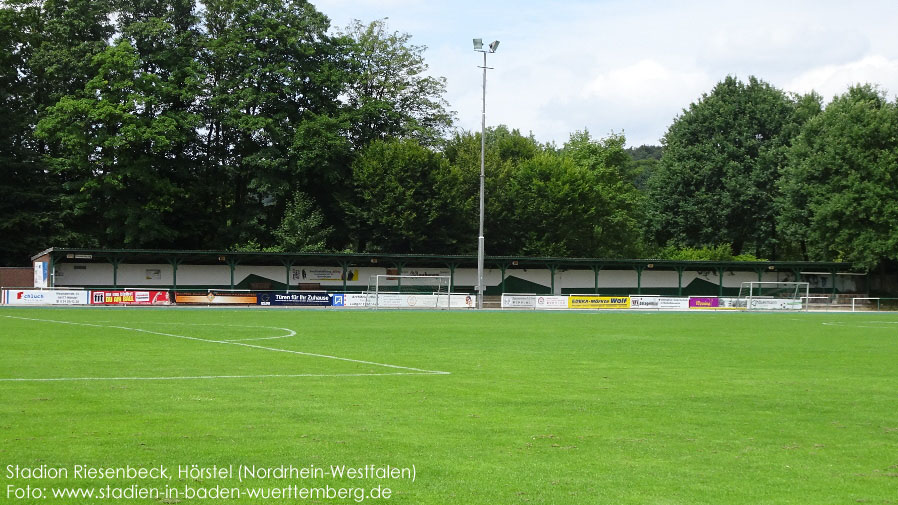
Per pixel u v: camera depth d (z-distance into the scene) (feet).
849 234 252.83
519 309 204.54
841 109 263.90
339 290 228.02
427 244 255.91
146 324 122.31
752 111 299.38
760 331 130.11
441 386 58.54
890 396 57.16
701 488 32.04
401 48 281.13
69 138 212.64
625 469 34.73
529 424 44.11
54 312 153.89
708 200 293.84
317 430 41.55
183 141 230.07
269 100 240.53
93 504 29.01
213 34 254.88
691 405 51.72
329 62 253.44
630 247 303.27
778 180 281.95
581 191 272.72
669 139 324.19
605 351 89.61
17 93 229.04
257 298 193.36
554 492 31.12
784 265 254.27
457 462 35.40
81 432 40.06
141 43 234.99
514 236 272.51
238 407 47.85
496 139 334.24
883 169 247.70
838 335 122.52
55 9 231.09
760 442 40.75
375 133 268.00
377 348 88.63
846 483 33.22
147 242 235.61
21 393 51.88
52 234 224.12
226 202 259.19
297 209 232.73
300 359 75.51
